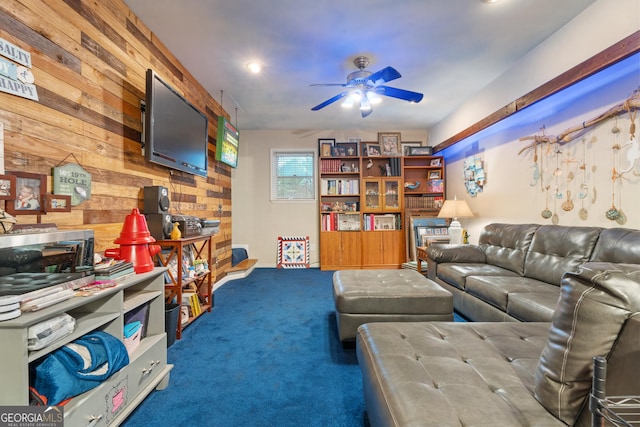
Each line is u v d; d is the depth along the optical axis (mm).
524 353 1184
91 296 1216
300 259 5238
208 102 3621
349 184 5102
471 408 834
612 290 723
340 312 2066
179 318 2275
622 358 684
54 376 1031
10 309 952
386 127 5188
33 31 1421
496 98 3289
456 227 3707
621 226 2090
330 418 1407
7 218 1195
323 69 3020
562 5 2133
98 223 1826
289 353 2049
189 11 2145
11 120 1320
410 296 2055
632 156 2018
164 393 1597
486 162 3705
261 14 2176
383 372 1053
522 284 2234
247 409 1468
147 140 2133
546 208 2764
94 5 1807
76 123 1670
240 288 3787
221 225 4066
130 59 2137
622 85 2064
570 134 2490
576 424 762
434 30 2398
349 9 2129
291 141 5301
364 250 4938
